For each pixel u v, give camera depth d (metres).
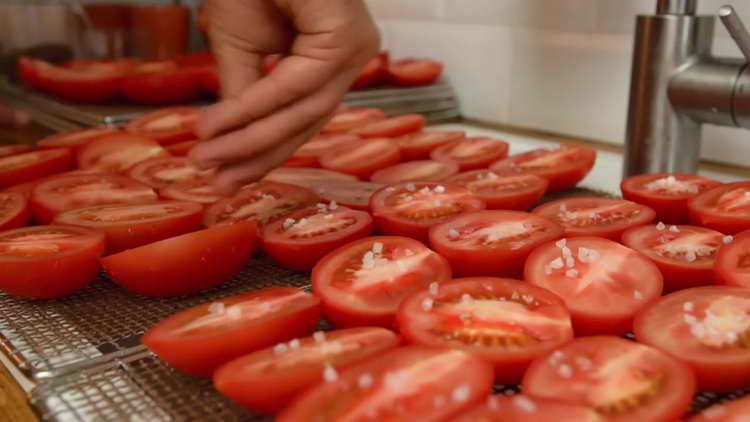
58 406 0.53
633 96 1.05
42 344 0.63
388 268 0.71
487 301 0.63
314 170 1.11
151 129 1.29
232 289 0.75
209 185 0.98
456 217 0.83
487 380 0.50
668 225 0.86
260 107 0.74
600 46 1.34
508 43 1.52
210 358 0.57
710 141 1.21
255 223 0.77
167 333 0.58
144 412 0.53
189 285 0.72
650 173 1.04
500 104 1.58
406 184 0.97
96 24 2.12
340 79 0.78
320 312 0.65
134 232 0.79
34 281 0.70
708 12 1.16
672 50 0.99
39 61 1.75
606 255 0.71
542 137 1.45
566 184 1.06
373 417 0.47
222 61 0.84
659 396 0.49
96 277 0.79
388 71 1.64
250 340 0.57
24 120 1.61
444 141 1.25
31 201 0.92
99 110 1.51
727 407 0.48
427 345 0.57
